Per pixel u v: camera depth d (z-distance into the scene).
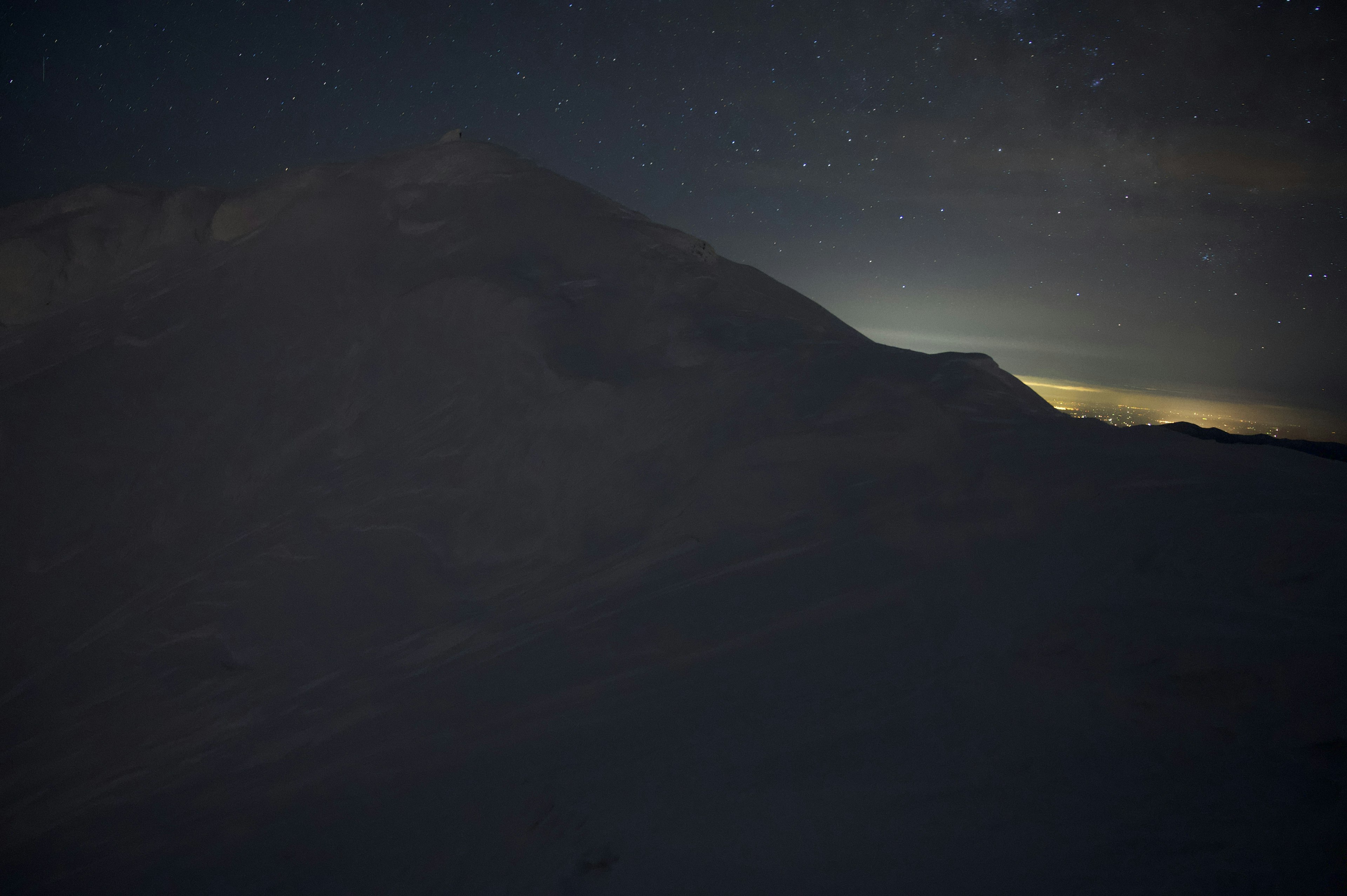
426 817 2.08
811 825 1.63
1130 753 1.68
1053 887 1.37
